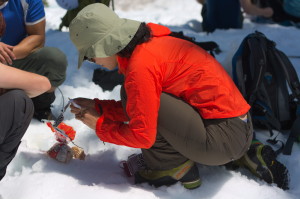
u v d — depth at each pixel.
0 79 1.94
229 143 2.17
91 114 2.27
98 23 2.04
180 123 2.12
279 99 2.94
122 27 2.06
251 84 2.94
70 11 4.21
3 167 2.10
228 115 2.15
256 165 2.41
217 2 4.97
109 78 3.50
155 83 2.05
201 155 2.17
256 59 2.92
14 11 2.70
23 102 1.97
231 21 5.05
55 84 2.87
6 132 1.97
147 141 2.11
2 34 2.71
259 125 2.99
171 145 2.21
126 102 2.21
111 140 2.23
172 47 2.12
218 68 2.19
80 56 2.09
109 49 2.04
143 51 2.06
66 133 2.44
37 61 2.81
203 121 2.19
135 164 2.41
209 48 3.75
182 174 2.29
